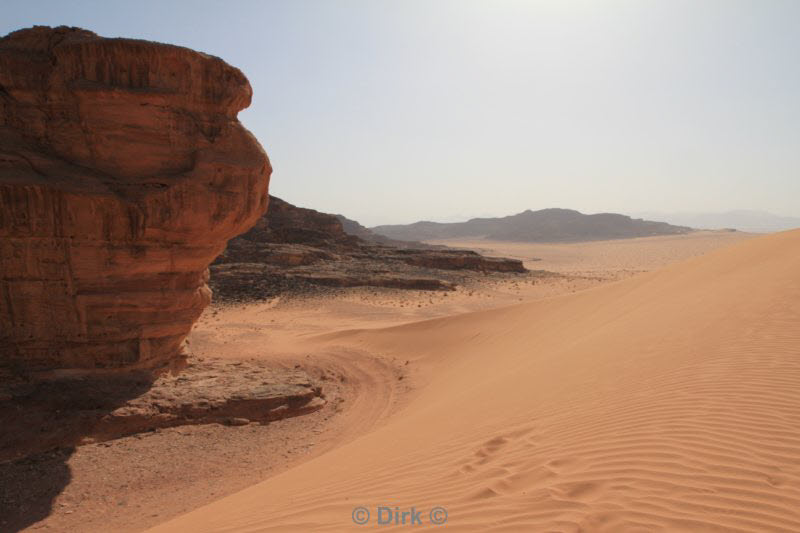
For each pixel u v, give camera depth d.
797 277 11.30
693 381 6.77
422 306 42.03
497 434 6.55
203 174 12.78
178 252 13.30
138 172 12.46
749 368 6.81
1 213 11.06
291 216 73.50
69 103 11.97
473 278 59.09
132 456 10.83
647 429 5.48
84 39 12.12
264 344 26.34
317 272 50.66
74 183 11.58
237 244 56.59
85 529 8.34
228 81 13.44
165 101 12.52
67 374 12.25
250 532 4.85
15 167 11.25
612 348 10.16
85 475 9.98
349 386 17.61
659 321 11.37
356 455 7.66
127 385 12.98
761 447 4.66
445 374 17.59
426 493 5.01
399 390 16.95
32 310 11.78
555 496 4.34
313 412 14.41
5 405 10.96
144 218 12.19
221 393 13.77
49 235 11.66
